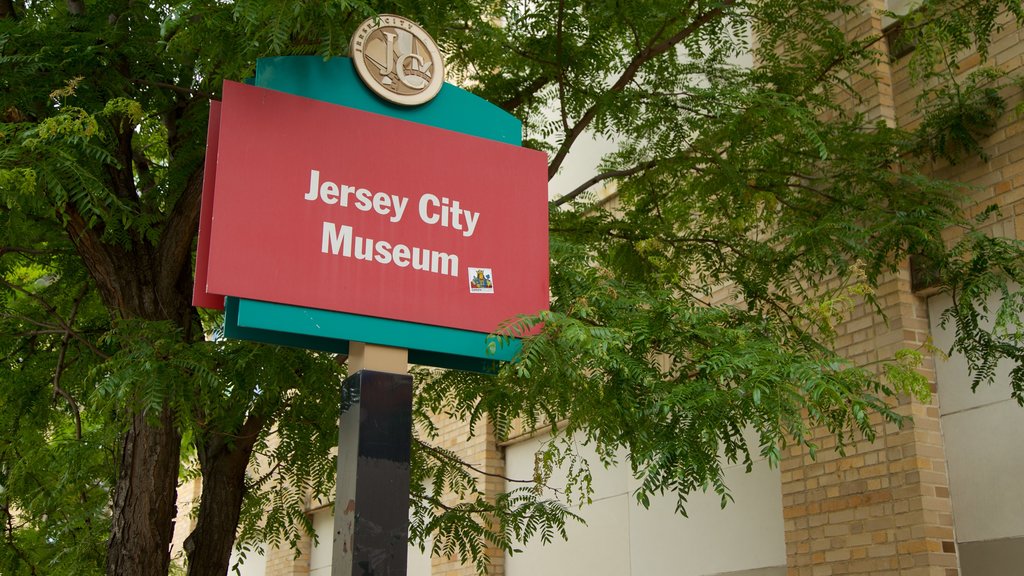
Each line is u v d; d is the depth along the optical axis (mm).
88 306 6969
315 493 6492
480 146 3576
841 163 6656
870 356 6691
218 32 4059
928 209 5891
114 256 5562
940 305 6562
